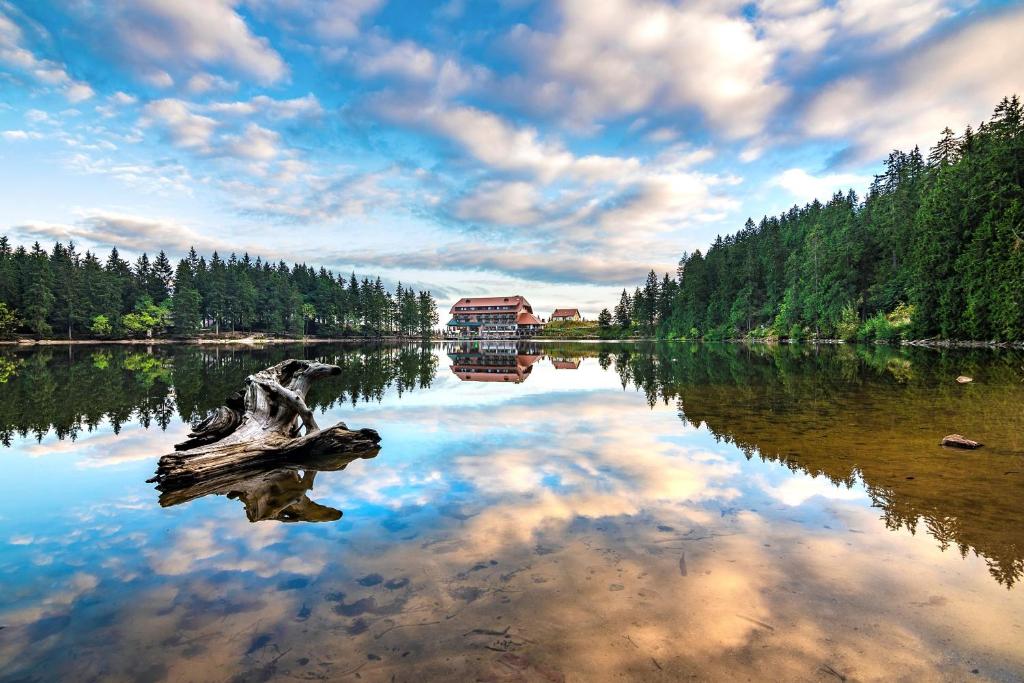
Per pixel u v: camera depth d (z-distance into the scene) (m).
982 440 7.57
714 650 2.62
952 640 2.69
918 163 68.88
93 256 79.25
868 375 17.47
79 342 68.00
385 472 6.40
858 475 5.86
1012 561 3.63
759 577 3.41
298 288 106.94
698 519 4.54
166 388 15.62
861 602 3.08
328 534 4.34
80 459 7.36
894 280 50.62
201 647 2.73
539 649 2.64
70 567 3.79
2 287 62.38
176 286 81.19
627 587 3.28
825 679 2.38
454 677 2.44
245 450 6.90
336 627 2.89
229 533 4.44
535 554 3.82
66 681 2.47
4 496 5.69
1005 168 37.75
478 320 134.25
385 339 116.50
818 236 62.53
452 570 3.57
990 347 34.03
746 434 8.29
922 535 4.12
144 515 5.01
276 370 9.79
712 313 84.50
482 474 6.19
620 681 2.39
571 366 27.19
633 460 6.75
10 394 14.08
